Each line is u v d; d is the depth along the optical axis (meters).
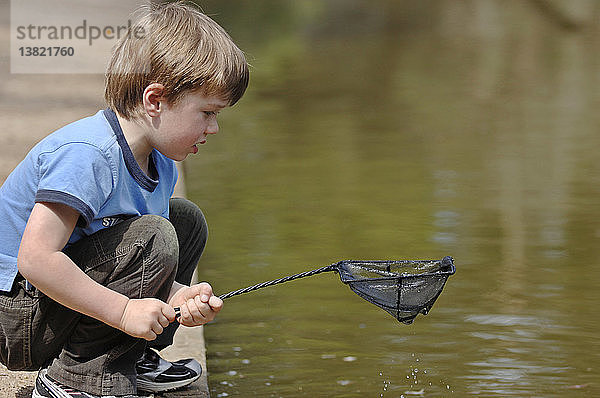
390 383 9.37
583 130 21.91
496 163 18.88
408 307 7.44
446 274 7.41
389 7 45.66
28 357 7.91
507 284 12.20
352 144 20.61
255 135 21.53
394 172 18.17
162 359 8.78
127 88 7.62
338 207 15.75
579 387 9.29
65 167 7.23
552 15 40.97
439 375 9.56
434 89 27.45
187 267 8.79
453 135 21.50
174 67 7.48
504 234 14.31
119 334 7.78
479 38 36.91
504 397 9.05
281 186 17.14
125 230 7.60
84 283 7.25
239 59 7.80
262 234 14.30
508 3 44.84
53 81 23.94
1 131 18.62
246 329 10.88
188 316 7.58
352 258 13.12
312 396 9.07
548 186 17.11
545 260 13.16
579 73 29.69
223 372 9.65
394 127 22.41
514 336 10.57
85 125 7.61
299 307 11.59
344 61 32.41
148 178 7.85
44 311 7.68
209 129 7.86
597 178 17.66
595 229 14.58
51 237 7.14
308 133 21.78
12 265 7.64
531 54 33.34
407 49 34.81
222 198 16.31
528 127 22.30
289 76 29.62
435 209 15.63
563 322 10.98
